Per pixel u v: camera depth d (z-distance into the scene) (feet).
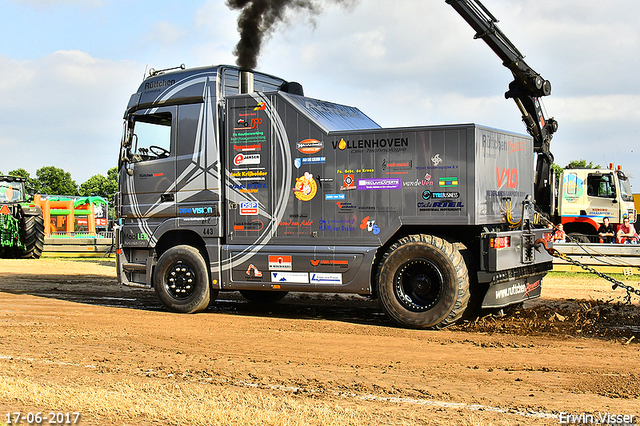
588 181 61.57
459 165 24.72
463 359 19.99
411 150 25.46
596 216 61.16
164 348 21.67
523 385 16.97
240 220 28.78
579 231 61.93
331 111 29.81
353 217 26.48
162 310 31.12
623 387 16.71
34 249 64.08
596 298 32.81
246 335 24.03
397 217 25.72
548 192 62.49
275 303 33.76
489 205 25.64
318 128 27.09
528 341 22.61
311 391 16.25
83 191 270.67
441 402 15.37
